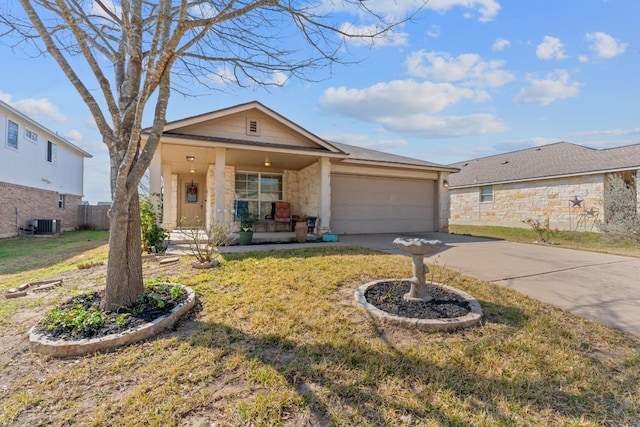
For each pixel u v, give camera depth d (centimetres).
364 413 199
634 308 384
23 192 1391
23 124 1381
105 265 600
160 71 345
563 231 1386
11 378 240
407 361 258
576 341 297
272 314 342
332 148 998
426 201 1278
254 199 1172
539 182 1538
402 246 377
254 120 937
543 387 227
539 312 363
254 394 217
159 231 669
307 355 265
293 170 1248
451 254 727
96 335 287
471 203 1912
